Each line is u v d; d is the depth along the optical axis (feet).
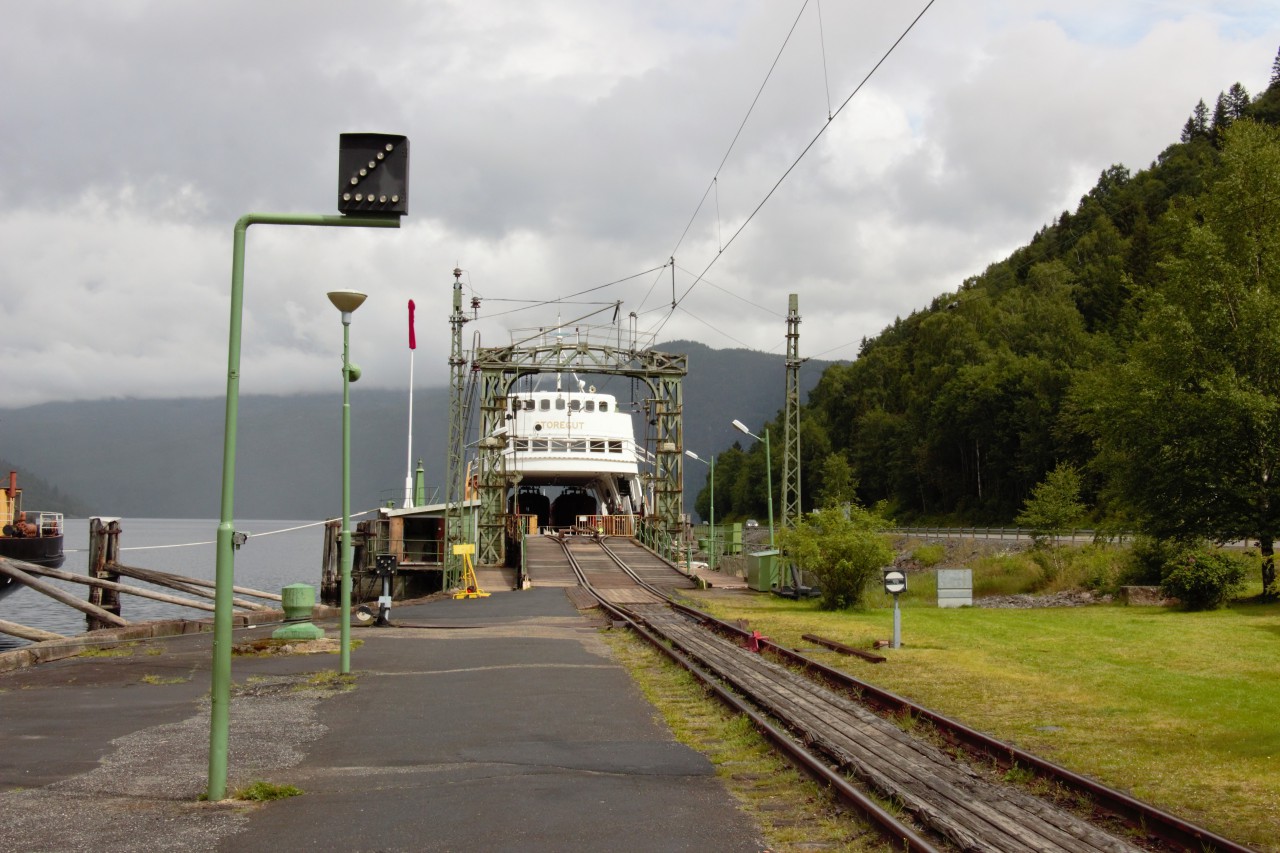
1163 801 31.14
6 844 27.09
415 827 28.48
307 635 75.20
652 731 42.68
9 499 221.46
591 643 77.87
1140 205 405.18
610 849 26.35
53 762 37.11
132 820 29.43
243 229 31.78
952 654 65.82
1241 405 98.78
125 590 111.96
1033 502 177.88
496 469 189.98
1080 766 35.32
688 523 188.96
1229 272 106.22
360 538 179.22
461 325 149.18
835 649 68.49
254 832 28.17
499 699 51.29
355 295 62.69
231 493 32.09
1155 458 106.32
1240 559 102.73
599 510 245.86
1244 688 51.49
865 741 38.58
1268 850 26.48
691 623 88.43
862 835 27.17
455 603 119.55
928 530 257.55
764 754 37.50
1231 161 113.60
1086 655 64.85
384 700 51.13
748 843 26.86
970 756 37.17
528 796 31.76
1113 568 119.96
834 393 467.52
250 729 43.42
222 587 31.83
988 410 311.47
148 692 54.39
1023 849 25.81
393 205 32.04
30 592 205.98
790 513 125.80
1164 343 107.34
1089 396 126.41
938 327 376.68
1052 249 455.63
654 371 180.14
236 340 31.71
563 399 206.69
